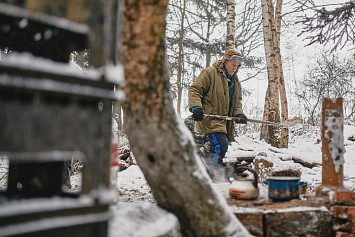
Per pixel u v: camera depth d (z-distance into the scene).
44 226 1.34
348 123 12.86
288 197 2.92
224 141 4.54
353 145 7.86
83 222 1.45
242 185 2.97
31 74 1.33
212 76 4.64
